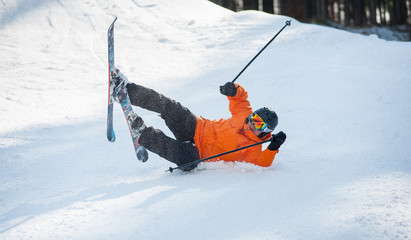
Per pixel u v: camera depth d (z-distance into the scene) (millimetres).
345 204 5809
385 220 5238
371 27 61281
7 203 6469
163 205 6082
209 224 5438
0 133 11031
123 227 5395
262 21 25828
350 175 7066
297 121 11367
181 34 24734
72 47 22188
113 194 6656
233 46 22109
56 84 16859
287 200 6086
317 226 5230
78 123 12188
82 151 9508
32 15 25844
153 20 27016
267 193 6375
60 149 9672
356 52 18984
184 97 15039
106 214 5820
